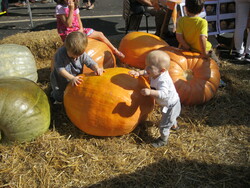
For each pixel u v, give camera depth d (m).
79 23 4.57
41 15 9.45
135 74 3.09
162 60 2.72
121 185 2.66
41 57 5.64
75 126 3.45
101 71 3.12
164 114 3.01
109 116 2.95
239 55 5.62
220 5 5.30
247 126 3.56
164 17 6.12
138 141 3.26
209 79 3.85
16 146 3.02
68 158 2.91
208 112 3.82
